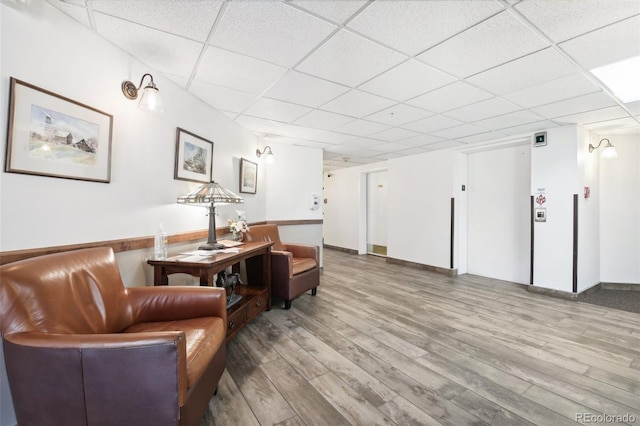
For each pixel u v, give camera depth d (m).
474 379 1.94
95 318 1.43
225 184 3.40
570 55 2.00
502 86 2.51
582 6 1.51
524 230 4.38
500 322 2.91
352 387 1.85
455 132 3.99
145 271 2.22
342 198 7.64
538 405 1.69
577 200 3.58
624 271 4.11
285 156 4.79
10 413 1.36
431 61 2.10
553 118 3.36
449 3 1.49
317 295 3.79
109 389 1.10
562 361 2.18
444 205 5.05
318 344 2.42
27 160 1.42
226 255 2.37
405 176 5.76
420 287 4.19
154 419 1.12
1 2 1.32
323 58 2.06
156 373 1.11
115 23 1.68
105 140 1.84
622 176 4.10
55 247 1.56
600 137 4.10
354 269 5.42
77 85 1.67
